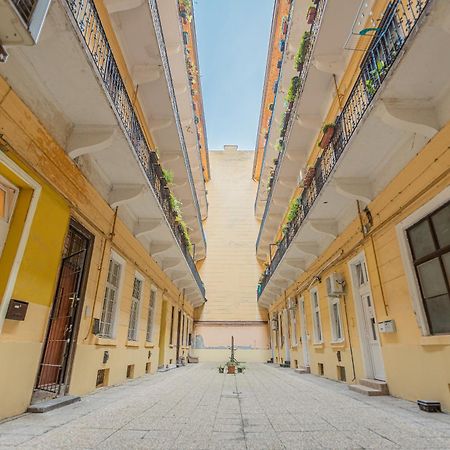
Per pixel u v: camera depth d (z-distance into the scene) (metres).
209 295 20.17
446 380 4.21
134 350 8.40
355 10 6.30
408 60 3.81
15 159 3.70
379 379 6.40
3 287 3.59
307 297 11.18
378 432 3.23
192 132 14.78
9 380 3.61
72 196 5.03
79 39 3.51
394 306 5.46
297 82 8.37
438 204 4.41
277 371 11.56
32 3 2.64
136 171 6.13
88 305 5.66
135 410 4.27
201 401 5.04
